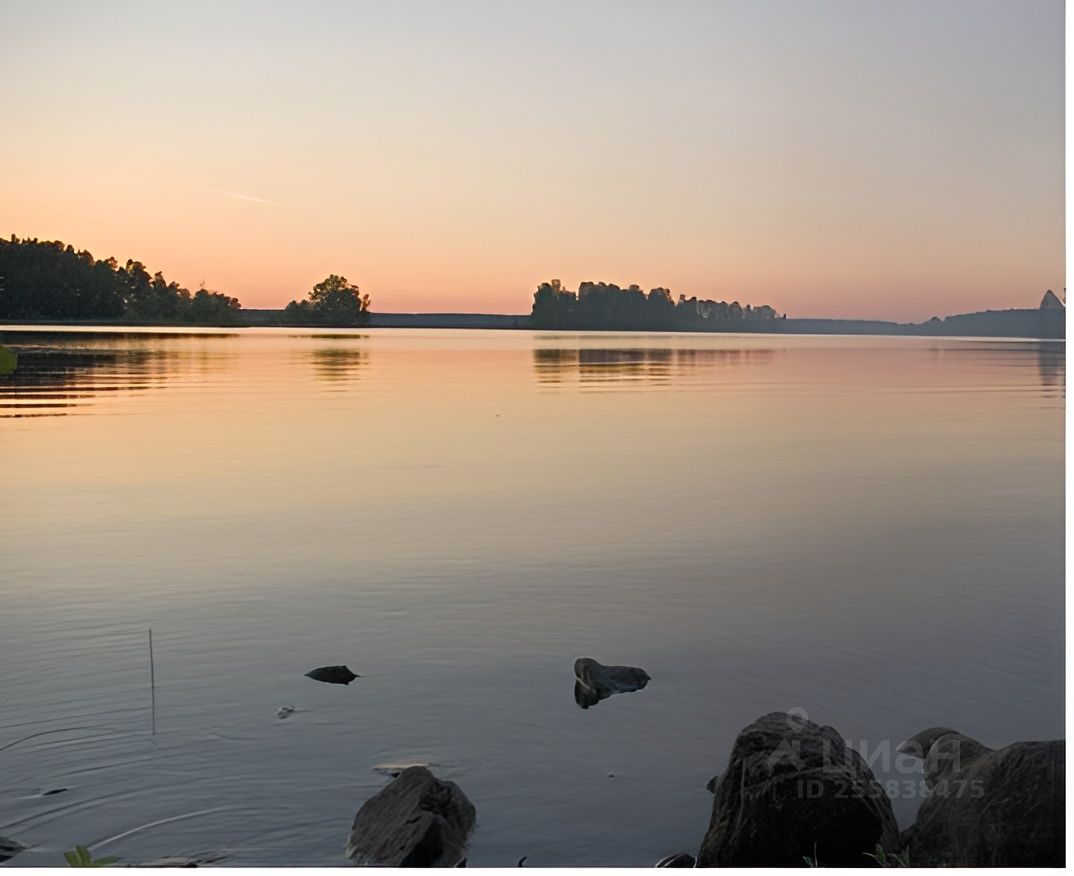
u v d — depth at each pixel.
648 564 11.42
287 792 6.39
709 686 8.07
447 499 14.86
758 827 5.67
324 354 57.75
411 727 7.28
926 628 9.38
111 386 32.84
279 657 8.55
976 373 46.56
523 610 9.80
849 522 13.59
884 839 5.70
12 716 7.36
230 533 12.70
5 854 5.69
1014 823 5.52
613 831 6.02
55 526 13.02
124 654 8.58
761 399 31.33
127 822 6.05
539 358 56.50
